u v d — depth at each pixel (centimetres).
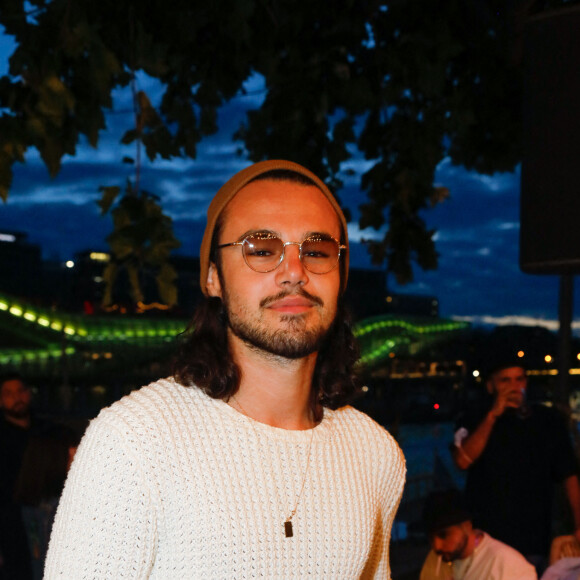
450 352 7631
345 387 122
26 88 204
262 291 100
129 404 97
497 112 291
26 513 309
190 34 240
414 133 276
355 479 114
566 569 236
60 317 6372
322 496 106
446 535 255
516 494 294
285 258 100
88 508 90
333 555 104
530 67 104
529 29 104
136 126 219
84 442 95
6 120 192
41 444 271
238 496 97
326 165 286
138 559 91
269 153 254
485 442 296
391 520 130
